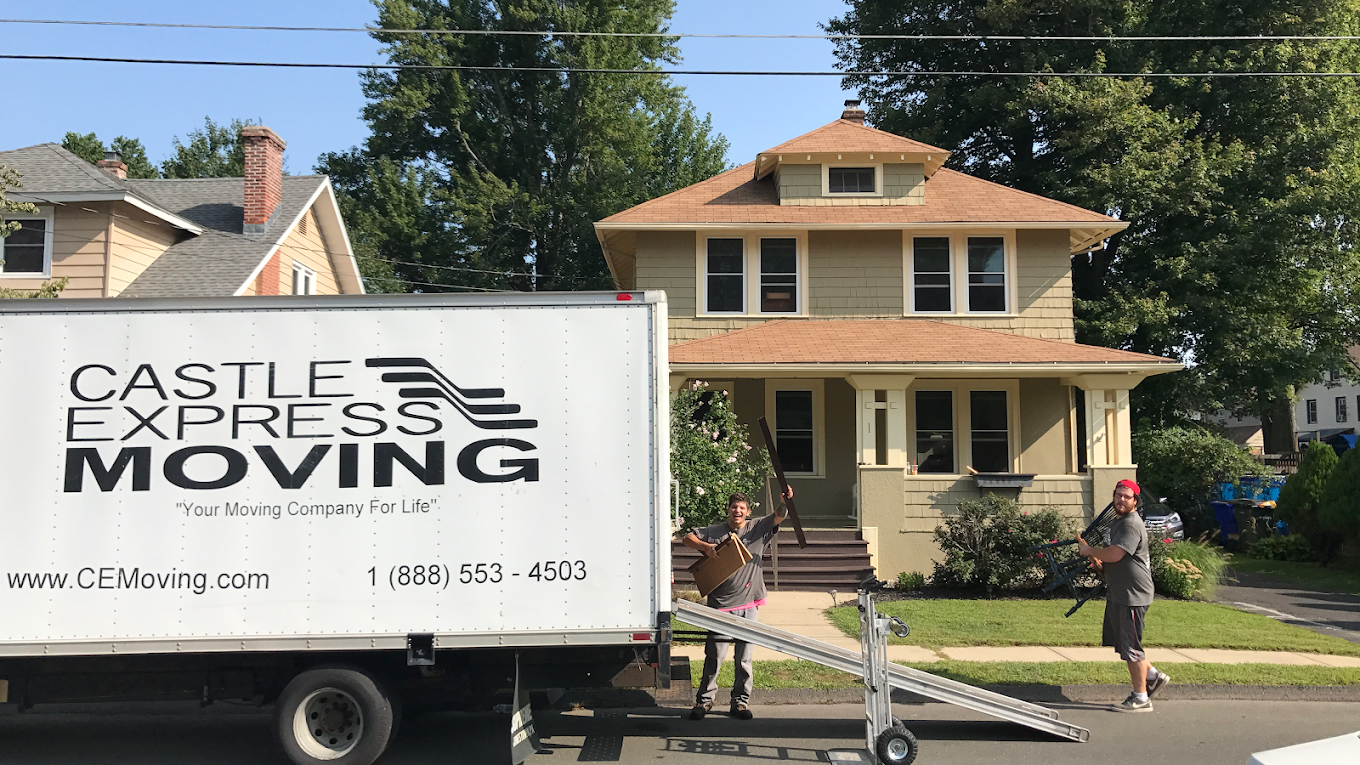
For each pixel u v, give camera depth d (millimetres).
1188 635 10430
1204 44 25625
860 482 15227
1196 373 23781
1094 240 18844
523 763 6625
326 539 6246
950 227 17609
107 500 6234
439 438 6344
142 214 17641
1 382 6297
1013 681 8570
